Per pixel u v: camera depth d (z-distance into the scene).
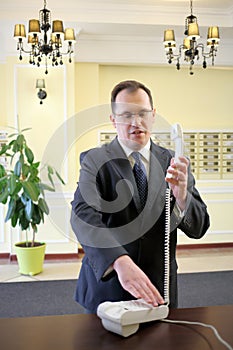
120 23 4.40
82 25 4.45
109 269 1.00
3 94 4.88
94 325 0.98
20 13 4.31
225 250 5.26
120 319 0.90
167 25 4.48
